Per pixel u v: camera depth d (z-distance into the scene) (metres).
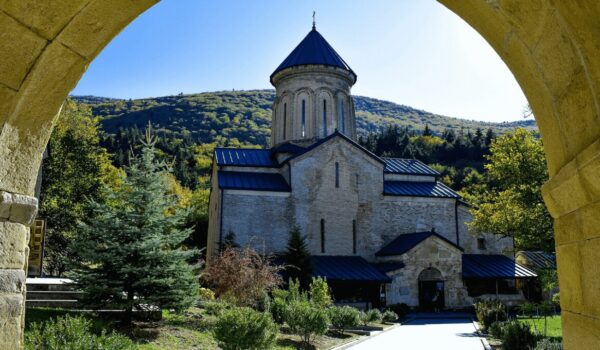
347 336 18.03
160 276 13.18
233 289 18.05
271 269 20.28
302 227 31.12
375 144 86.38
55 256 31.05
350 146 33.44
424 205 34.38
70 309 13.42
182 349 11.65
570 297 3.15
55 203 31.30
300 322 15.01
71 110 36.00
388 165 37.47
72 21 3.21
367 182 33.47
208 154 89.12
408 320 25.97
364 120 168.88
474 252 34.62
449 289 30.11
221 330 10.93
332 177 32.50
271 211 30.86
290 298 21.08
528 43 3.16
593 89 2.62
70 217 31.64
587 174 2.69
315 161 32.31
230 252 20.09
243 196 30.67
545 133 3.44
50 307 13.63
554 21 2.76
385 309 27.14
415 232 33.31
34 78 3.27
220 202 30.23
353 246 32.06
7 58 3.13
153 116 136.62
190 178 68.62
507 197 22.25
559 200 3.20
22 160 3.41
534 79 3.34
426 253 30.20
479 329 21.22
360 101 198.88
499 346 15.50
